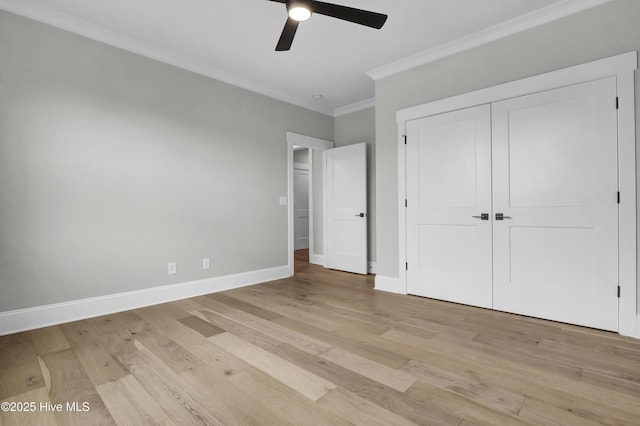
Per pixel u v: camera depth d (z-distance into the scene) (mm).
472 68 2934
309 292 3518
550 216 2531
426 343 2137
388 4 2436
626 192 2229
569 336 2230
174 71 3244
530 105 2619
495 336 2244
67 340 2199
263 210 4059
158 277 3107
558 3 2424
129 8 2477
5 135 2326
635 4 2203
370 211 4562
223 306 2996
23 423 1345
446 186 3088
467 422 1336
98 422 1352
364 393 1555
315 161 5445
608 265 2301
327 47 3092
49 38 2520
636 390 1564
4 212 2316
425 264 3250
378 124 3617
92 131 2719
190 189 3355
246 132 3885
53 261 2520
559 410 1414
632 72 2203
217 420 1363
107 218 2793
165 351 2023
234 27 2748
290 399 1509
